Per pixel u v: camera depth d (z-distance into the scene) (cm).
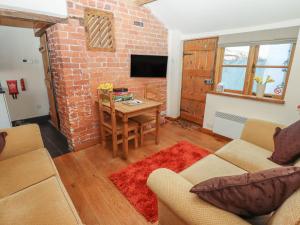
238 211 83
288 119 238
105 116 280
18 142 170
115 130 242
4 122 257
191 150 269
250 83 291
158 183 106
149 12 317
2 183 131
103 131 271
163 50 362
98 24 255
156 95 329
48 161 159
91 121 276
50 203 113
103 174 215
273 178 77
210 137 318
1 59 342
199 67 352
